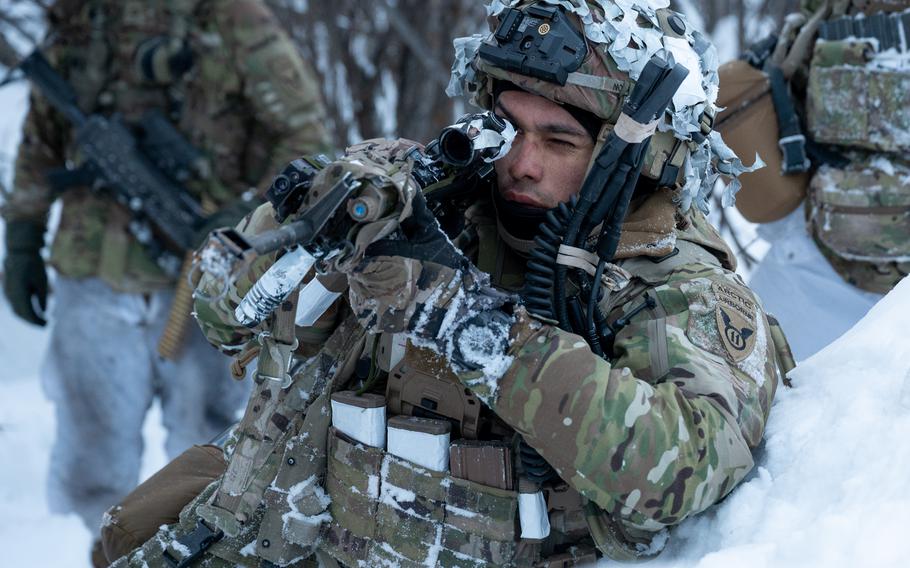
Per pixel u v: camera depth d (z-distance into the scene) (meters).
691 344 3.28
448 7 10.60
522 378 3.09
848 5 5.41
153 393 7.10
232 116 6.76
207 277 3.71
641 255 3.46
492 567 3.29
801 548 2.89
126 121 6.73
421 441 3.31
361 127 11.00
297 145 6.74
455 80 3.79
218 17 6.64
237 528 3.57
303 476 3.50
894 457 3.03
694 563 3.25
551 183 3.43
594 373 3.08
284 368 3.43
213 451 4.32
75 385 6.94
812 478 3.18
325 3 10.56
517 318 3.15
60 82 6.79
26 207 7.34
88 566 7.05
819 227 5.46
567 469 3.09
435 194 3.55
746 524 3.20
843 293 5.55
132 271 6.79
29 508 8.14
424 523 3.33
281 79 6.66
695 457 3.09
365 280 3.06
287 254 2.98
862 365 3.50
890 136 5.25
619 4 3.37
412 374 3.41
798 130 5.46
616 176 3.25
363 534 3.41
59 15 6.84
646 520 3.11
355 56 10.85
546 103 3.38
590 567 3.38
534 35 3.36
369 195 2.91
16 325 11.69
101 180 6.73
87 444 6.98
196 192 6.76
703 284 3.38
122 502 4.13
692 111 3.43
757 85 5.51
